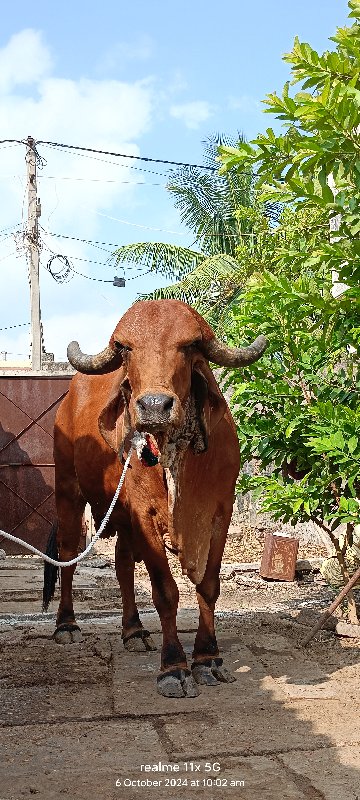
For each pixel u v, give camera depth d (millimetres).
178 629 3736
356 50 2992
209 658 2932
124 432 2756
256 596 4789
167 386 2477
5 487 6965
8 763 2225
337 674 2988
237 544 6938
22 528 6969
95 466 3412
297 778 2104
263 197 3316
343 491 3619
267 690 2801
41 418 7020
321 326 3875
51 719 2553
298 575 5395
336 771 2125
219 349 2744
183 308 2639
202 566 2895
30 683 2949
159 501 2822
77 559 2303
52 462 7004
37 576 5871
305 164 3039
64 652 3412
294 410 3473
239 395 3666
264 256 6578
